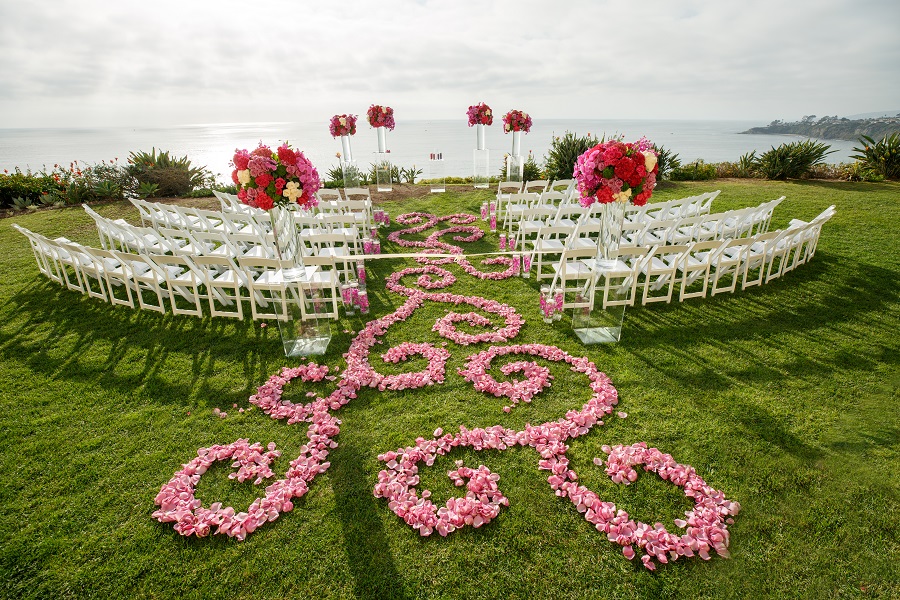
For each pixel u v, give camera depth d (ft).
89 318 19.30
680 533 9.68
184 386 14.70
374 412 13.51
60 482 11.00
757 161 51.55
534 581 8.73
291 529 9.85
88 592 8.61
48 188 41.65
